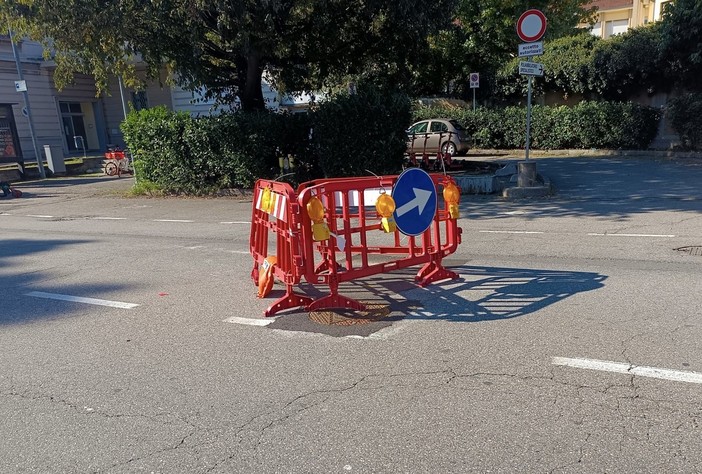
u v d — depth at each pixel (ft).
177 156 49.75
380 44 48.80
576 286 18.72
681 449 9.64
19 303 20.24
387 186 19.17
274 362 13.96
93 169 83.30
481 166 55.67
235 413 11.58
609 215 30.89
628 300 17.07
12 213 47.06
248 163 48.03
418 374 12.87
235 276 22.61
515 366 13.01
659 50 60.95
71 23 39.27
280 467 9.68
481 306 17.31
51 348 15.70
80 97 97.86
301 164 49.96
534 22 35.42
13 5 41.06
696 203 32.94
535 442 10.03
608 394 11.55
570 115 68.23
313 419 11.19
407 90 52.85
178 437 10.78
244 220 36.94
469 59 85.30
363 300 18.57
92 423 11.49
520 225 29.71
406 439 10.31
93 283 22.54
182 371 13.73
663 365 12.71
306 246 17.28
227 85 53.67
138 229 35.70
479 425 10.66
